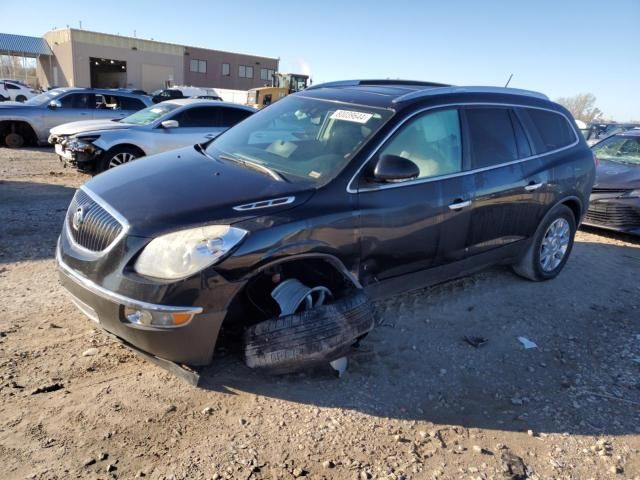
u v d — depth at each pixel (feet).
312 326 10.37
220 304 9.77
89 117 48.29
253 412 10.18
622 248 24.18
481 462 9.48
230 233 9.76
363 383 11.49
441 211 13.20
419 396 11.27
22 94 125.29
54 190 28.68
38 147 47.98
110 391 10.39
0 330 12.27
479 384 11.95
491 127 15.01
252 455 9.07
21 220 21.72
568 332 14.84
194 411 10.02
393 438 9.87
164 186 11.00
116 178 11.85
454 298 16.44
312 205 10.84
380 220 11.85
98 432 9.25
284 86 113.91
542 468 9.48
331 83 16.57
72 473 8.32
